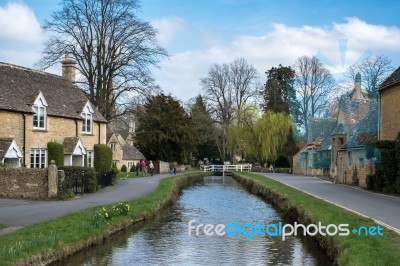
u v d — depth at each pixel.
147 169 61.91
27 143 32.69
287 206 24.59
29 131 32.97
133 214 21.55
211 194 37.88
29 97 33.94
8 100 31.70
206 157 92.31
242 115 73.38
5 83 33.72
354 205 21.19
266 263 14.49
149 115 58.31
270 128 69.31
